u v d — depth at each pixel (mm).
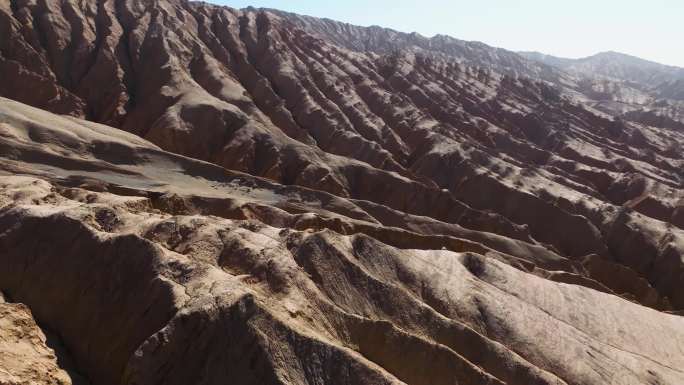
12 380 12789
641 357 22375
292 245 20984
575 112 99062
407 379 17281
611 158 74188
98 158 40719
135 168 40812
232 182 42562
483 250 34188
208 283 16750
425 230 41219
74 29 64562
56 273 17766
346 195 48312
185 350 14984
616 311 25109
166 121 52688
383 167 56188
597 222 50031
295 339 15578
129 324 16203
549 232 49031
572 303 24688
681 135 100625
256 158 51875
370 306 19844
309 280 19391
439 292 22125
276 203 39031
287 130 62188
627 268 40719
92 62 62250
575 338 21906
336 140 60562
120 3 73688
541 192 54062
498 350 19219
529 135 82938
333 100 71375
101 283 17281
